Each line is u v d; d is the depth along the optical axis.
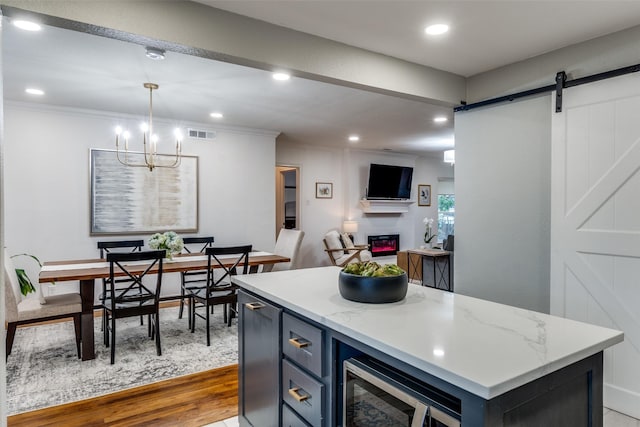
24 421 2.38
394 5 2.27
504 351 1.15
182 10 2.23
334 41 2.78
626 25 2.50
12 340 3.22
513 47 2.86
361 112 4.89
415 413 1.09
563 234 2.79
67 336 3.91
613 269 2.55
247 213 5.93
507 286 3.20
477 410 0.95
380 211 8.41
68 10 1.93
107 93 4.06
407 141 7.16
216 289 3.77
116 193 4.99
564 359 1.11
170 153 5.33
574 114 2.74
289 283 2.14
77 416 2.44
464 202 3.53
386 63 3.02
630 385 2.48
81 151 4.79
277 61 2.54
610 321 2.57
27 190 4.53
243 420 2.16
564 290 2.79
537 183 3.00
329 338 1.47
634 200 2.46
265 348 1.91
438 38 2.73
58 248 4.69
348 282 1.72
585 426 1.22
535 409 1.07
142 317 4.38
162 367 3.18
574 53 2.79
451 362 1.06
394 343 1.20
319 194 7.81
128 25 2.08
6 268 3.12
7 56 3.05
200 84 3.75
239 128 5.81
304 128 5.92
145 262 3.95
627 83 2.49
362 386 1.33
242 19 2.42
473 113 3.45
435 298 1.80
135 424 2.36
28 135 4.52
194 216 5.50
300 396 1.61
